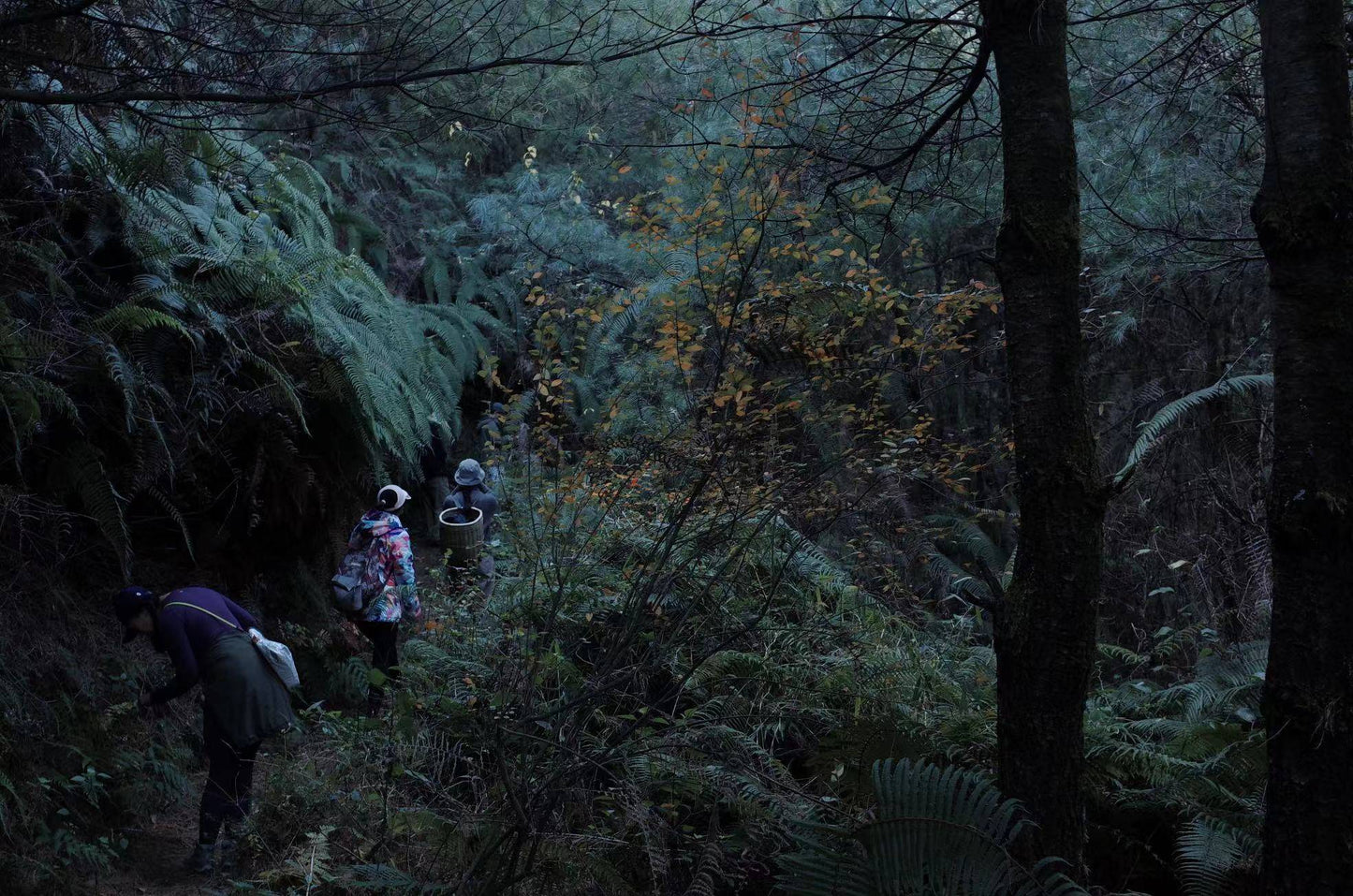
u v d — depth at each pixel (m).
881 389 4.05
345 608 5.86
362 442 6.37
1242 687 4.49
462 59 3.47
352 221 8.88
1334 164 2.46
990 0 2.91
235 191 6.59
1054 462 2.82
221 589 6.04
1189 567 5.94
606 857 3.70
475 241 10.03
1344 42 2.50
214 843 4.25
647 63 6.66
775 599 4.94
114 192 5.04
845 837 2.77
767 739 4.50
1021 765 2.85
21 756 4.14
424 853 3.84
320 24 3.11
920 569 6.44
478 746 3.85
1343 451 2.43
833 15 4.30
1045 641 2.81
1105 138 5.76
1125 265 5.49
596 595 4.52
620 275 8.05
